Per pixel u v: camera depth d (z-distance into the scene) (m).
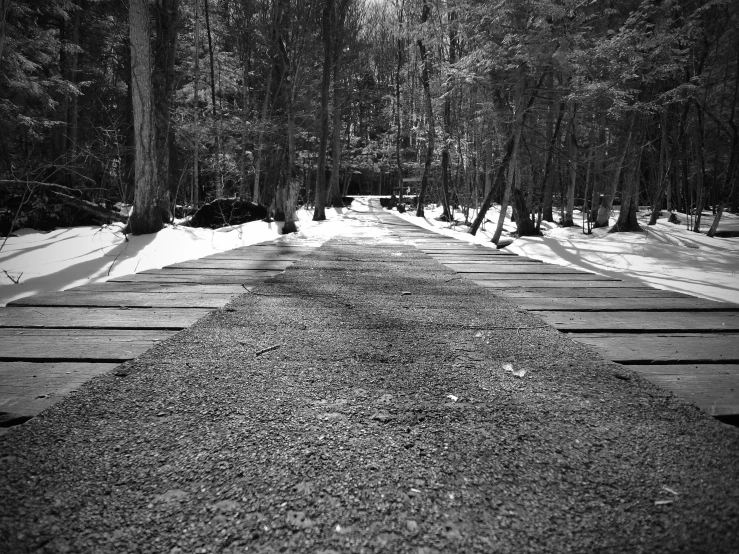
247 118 19.91
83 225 9.74
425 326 2.60
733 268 7.86
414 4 21.69
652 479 1.07
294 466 1.12
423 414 1.43
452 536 0.88
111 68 20.06
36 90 12.22
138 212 8.14
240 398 1.54
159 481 1.05
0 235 8.14
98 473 1.08
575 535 0.88
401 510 0.95
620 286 4.14
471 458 1.16
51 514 0.92
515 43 10.02
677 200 26.95
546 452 1.20
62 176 12.14
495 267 5.57
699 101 15.84
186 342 2.23
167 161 11.38
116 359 1.98
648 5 11.24
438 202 32.62
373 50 31.92
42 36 12.95
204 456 1.16
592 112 14.23
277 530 0.89
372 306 3.15
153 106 8.07
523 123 11.57
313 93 25.09
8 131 12.52
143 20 7.70
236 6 19.41
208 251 7.65
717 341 2.35
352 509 0.96
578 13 10.34
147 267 5.79
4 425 1.36
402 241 9.79
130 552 0.82
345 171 41.06
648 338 2.41
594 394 1.60
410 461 1.15
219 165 16.97
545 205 22.06
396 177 42.56
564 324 2.70
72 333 2.41
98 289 3.77
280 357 2.01
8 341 2.24
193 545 0.85
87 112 18.80
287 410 1.45
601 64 10.27
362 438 1.27
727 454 1.18
